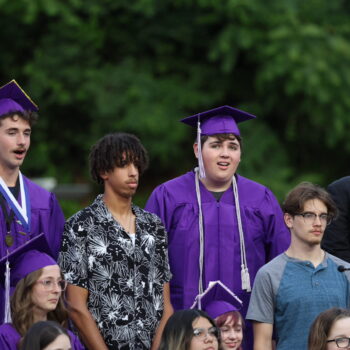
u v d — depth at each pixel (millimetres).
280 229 18781
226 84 47594
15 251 15828
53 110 47625
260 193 18859
